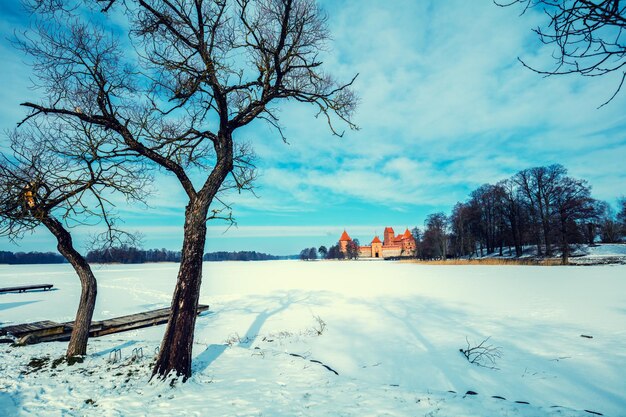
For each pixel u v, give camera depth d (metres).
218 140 6.50
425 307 14.30
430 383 6.52
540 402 5.61
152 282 31.92
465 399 4.78
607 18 1.83
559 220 37.56
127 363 6.43
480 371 6.99
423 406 4.52
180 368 5.58
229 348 7.52
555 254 44.16
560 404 5.54
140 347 7.84
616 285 18.84
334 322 12.12
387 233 139.25
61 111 5.70
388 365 7.52
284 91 6.57
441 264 53.28
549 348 8.17
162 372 5.58
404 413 4.30
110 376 5.84
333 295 19.44
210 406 4.63
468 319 11.70
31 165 6.29
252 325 12.43
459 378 6.68
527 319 11.27
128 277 38.59
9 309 17.22
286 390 5.18
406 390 5.18
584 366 6.97
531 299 15.07
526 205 49.38
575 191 39.62
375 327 11.12
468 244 60.66
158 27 5.79
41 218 6.36
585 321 10.62
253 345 9.38
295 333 10.83
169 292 24.08
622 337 8.77
